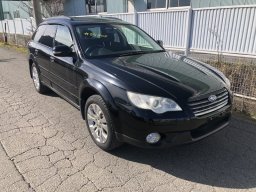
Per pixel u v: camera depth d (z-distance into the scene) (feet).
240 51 18.57
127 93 9.75
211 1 28.86
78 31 13.78
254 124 14.07
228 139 12.46
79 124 14.08
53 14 53.98
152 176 9.83
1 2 78.48
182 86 10.02
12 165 10.41
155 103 9.38
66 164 10.50
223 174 9.96
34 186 9.23
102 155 11.14
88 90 11.74
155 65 11.82
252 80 16.06
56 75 15.26
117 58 12.62
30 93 19.49
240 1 26.43
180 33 22.43
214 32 19.66
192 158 10.96
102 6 46.47
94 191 9.01
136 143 9.85
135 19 26.02
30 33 45.03
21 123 14.25
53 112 15.75
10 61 33.12
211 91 10.28
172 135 9.57
